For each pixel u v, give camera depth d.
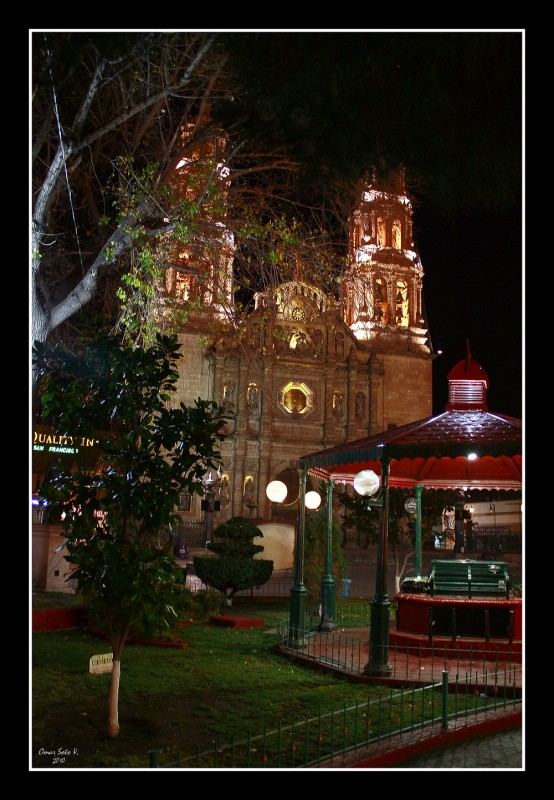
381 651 10.98
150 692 10.22
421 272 62.88
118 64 14.41
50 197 16.06
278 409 57.91
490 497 45.88
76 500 8.36
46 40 12.95
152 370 8.74
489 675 10.62
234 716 9.30
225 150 18.70
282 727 8.84
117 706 8.81
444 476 17.06
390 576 32.50
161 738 8.57
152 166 17.16
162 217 18.16
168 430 8.48
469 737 8.69
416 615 12.98
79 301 16.94
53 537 18.12
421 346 62.22
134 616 8.34
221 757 7.95
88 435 8.69
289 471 58.22
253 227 17.95
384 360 60.97
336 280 20.70
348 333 60.28
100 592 8.45
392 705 9.62
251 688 10.59
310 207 19.27
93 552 8.23
